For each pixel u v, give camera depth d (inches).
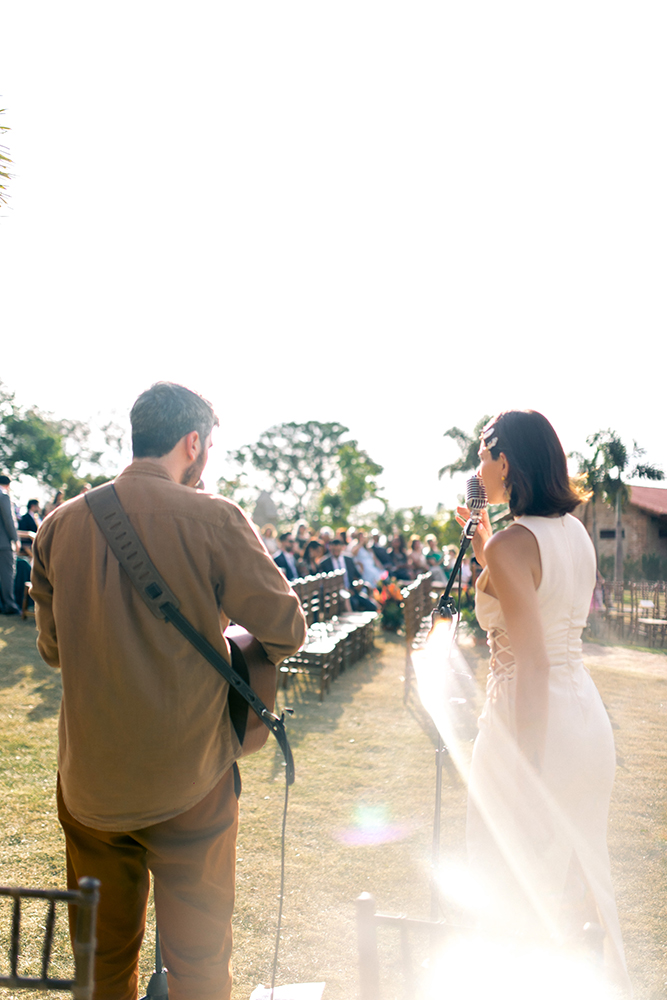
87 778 63.1
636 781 183.3
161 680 61.6
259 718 70.9
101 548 62.6
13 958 45.3
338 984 95.0
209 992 67.7
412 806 160.1
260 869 128.2
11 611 387.5
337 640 284.0
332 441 2765.7
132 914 69.9
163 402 67.9
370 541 616.1
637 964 101.3
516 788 73.4
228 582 64.6
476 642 388.8
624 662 381.4
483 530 88.5
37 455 1971.0
